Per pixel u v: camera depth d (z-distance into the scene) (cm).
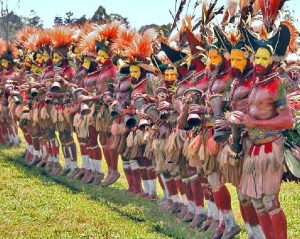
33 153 1359
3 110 1539
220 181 736
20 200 963
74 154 1213
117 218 872
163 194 1062
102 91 1062
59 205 937
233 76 682
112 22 1068
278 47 608
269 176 614
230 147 641
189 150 768
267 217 640
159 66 842
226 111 689
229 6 735
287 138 627
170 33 855
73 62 1270
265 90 610
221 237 748
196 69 792
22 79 1414
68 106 1176
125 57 962
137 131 979
